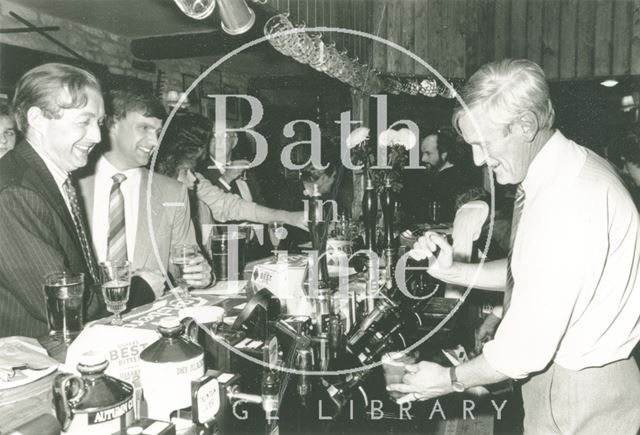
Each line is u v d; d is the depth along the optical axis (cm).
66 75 143
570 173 130
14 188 131
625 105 528
